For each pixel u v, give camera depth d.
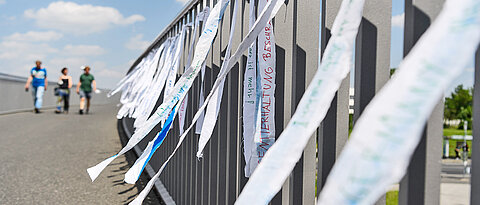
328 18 0.91
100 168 1.47
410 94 0.31
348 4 0.52
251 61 1.21
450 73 0.30
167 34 3.29
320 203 0.34
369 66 0.78
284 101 1.23
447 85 0.30
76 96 22.53
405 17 0.67
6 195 2.96
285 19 1.25
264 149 1.11
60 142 5.98
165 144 3.01
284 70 1.24
